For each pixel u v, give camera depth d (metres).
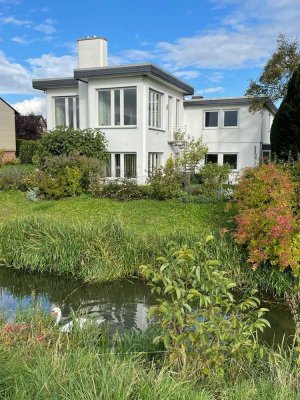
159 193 13.41
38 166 16.73
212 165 14.98
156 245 8.12
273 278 6.85
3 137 33.94
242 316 4.01
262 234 6.94
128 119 17.72
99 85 17.83
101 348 4.17
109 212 11.80
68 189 14.09
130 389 2.66
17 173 15.77
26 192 14.58
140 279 7.83
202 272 3.62
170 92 20.23
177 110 21.84
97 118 18.16
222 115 21.89
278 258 6.69
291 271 6.75
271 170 8.18
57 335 4.25
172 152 20.78
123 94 17.64
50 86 19.89
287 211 7.00
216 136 22.11
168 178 13.72
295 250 6.51
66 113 20.22
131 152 17.62
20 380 2.74
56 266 8.35
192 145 18.86
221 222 10.48
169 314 3.38
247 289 6.95
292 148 13.70
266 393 2.98
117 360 3.26
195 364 3.40
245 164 21.58
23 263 8.61
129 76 17.19
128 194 13.55
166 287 3.42
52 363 3.01
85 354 3.49
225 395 2.97
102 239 8.41
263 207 7.43
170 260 3.79
